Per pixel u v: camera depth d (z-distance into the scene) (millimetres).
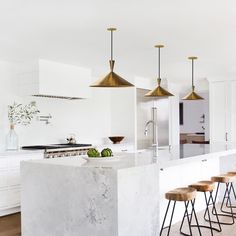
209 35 4297
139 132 7730
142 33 4176
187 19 3639
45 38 4359
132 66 6457
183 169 4770
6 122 5832
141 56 5551
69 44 4691
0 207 4930
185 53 5383
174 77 7973
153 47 4938
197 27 3936
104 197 2934
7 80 5867
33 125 6266
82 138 7289
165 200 4395
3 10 3305
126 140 7746
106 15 3490
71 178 3152
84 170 3061
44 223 3361
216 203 5785
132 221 3010
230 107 7969
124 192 2928
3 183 4977
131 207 3002
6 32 4066
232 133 7934
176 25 3854
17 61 5828
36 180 3430
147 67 6586
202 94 11391
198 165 5160
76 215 3117
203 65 6473
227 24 3822
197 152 4625
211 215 5000
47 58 5621
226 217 4906
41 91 5707
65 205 3201
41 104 6422
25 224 3516
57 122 6723
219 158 5805
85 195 3055
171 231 4277
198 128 12648
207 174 5434
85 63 6078
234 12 3412
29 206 3482
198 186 4031
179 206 4742
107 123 7961
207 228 4414
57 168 3262
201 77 8117
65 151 5922
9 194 5047
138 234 3082
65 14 3441
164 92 4902
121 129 7848
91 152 3418
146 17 3562
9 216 5035
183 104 12961
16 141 5750
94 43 4648
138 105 7734
